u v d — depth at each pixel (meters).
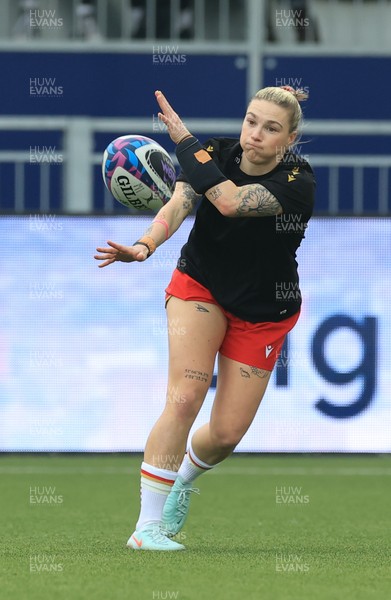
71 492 36.84
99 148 58.03
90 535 26.34
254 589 18.81
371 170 57.09
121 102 59.56
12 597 18.11
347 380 44.31
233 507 33.28
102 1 59.78
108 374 44.25
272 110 21.66
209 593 18.39
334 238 43.97
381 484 39.84
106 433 44.41
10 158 55.84
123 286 44.00
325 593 18.55
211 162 21.78
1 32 59.66
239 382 22.55
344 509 32.88
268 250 22.11
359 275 44.06
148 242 21.73
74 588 18.83
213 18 60.06
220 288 22.12
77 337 44.16
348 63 60.06
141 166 22.77
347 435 44.41
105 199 56.69
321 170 57.12
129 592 18.47
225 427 22.67
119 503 33.88
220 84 59.78
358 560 22.20
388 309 44.19
